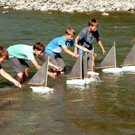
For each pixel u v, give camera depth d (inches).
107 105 272.5
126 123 234.7
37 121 239.5
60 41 363.6
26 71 351.6
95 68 412.2
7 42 578.6
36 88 316.8
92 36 404.5
